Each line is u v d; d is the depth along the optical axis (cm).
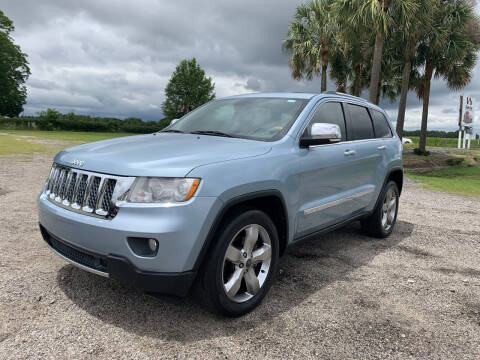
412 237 539
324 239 507
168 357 236
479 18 2117
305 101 386
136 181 251
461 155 2788
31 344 242
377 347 258
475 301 337
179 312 292
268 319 289
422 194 955
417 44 2148
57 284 327
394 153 524
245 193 279
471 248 498
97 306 294
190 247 249
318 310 307
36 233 461
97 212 259
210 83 4656
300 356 244
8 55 4984
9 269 354
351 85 2744
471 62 2303
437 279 385
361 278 378
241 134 358
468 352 257
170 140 336
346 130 429
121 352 239
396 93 2942
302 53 2416
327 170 374
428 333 279
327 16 2242
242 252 286
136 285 251
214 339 258
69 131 4906
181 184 250
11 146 1738
